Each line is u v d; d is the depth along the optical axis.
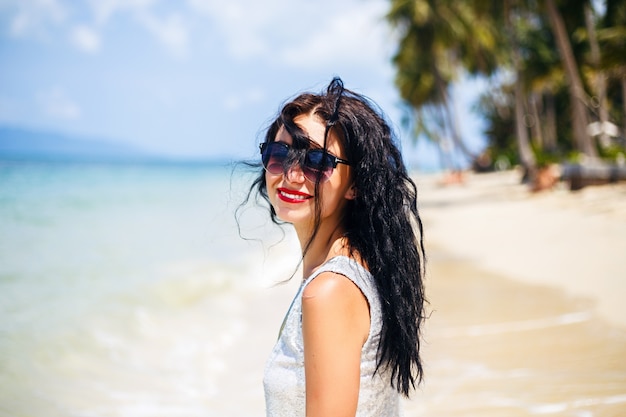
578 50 29.61
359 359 1.24
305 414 1.24
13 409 3.67
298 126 1.38
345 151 1.39
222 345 5.31
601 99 27.16
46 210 17.30
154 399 3.98
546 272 7.91
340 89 1.44
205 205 23.67
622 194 16.12
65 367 4.51
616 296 6.07
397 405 1.45
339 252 1.35
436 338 4.93
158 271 9.09
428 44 33.06
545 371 3.99
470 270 8.62
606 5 22.94
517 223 13.61
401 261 1.38
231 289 8.01
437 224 15.29
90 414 3.67
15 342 4.93
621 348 4.38
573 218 13.17
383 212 1.38
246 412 3.78
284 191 1.40
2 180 30.53
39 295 6.79
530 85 32.69
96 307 6.36
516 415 3.31
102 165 91.19
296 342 1.29
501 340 4.81
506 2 24.75
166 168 105.25
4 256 9.46
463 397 3.61
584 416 3.24
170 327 5.84
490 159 44.66
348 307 1.23
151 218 17.89
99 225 15.04
